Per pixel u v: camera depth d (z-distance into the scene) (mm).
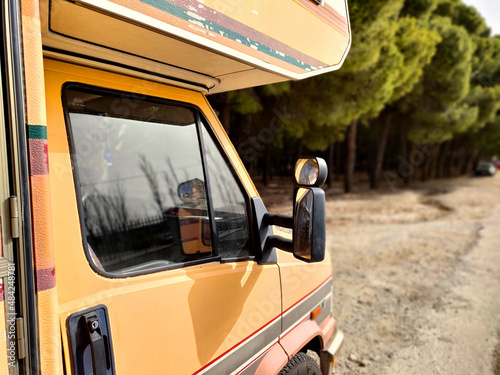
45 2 938
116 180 3604
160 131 2125
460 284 6113
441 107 19766
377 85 11484
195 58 1390
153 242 3334
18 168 888
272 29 1538
